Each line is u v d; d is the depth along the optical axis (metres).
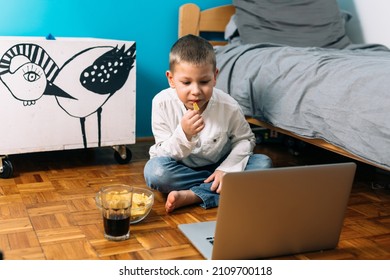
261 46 1.83
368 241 1.15
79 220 1.21
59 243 1.08
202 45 1.29
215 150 1.41
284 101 1.50
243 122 1.45
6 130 1.55
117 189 1.13
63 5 1.89
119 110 1.70
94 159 1.82
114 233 1.09
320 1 2.06
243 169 1.40
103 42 1.63
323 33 2.01
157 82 2.13
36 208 1.29
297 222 1.03
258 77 1.63
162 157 1.36
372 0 2.10
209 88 1.30
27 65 1.54
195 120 1.28
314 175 1.00
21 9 1.83
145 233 1.15
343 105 1.29
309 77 1.44
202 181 1.40
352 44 2.06
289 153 2.04
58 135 1.63
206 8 2.17
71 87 1.61
